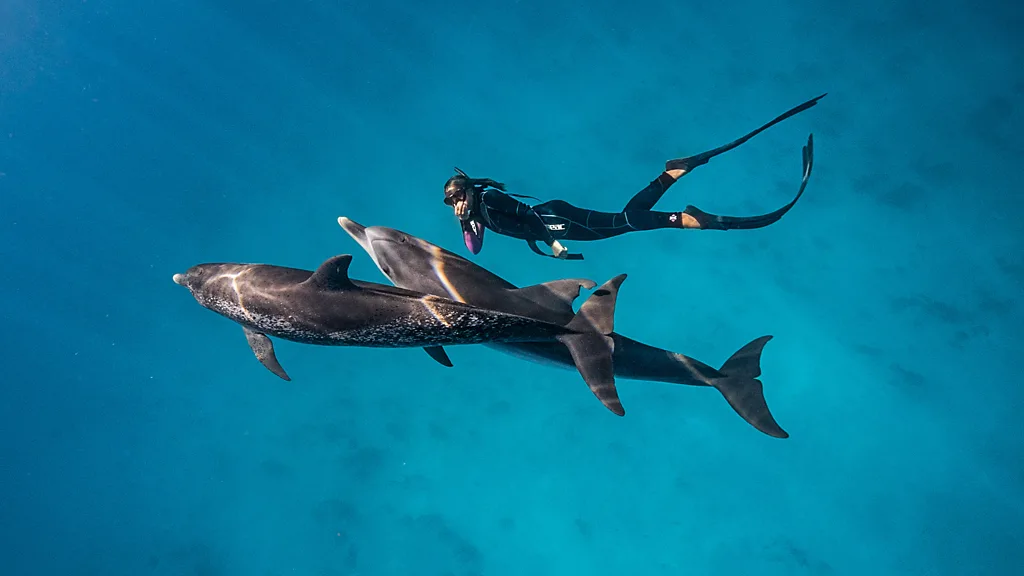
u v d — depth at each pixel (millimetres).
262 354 4730
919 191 11578
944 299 10578
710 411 10578
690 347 10734
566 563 9797
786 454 9914
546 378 11617
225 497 11320
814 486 9609
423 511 10625
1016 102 12125
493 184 5848
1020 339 10070
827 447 9805
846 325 10648
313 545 10617
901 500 9234
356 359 12461
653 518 9875
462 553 10109
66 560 11070
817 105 13016
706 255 11727
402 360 12273
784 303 10984
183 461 11820
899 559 8891
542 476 10562
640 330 10969
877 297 10805
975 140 11961
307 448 11586
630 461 10406
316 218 13695
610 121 13828
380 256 5070
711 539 9570
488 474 10742
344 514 10797
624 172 12969
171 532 11109
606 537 9859
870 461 9594
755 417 5402
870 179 11898
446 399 11680
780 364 10461
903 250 11156
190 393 12625
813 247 11477
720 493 9859
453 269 4797
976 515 8906
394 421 11594
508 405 11414
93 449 12164
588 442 10727
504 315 4156
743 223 6426
